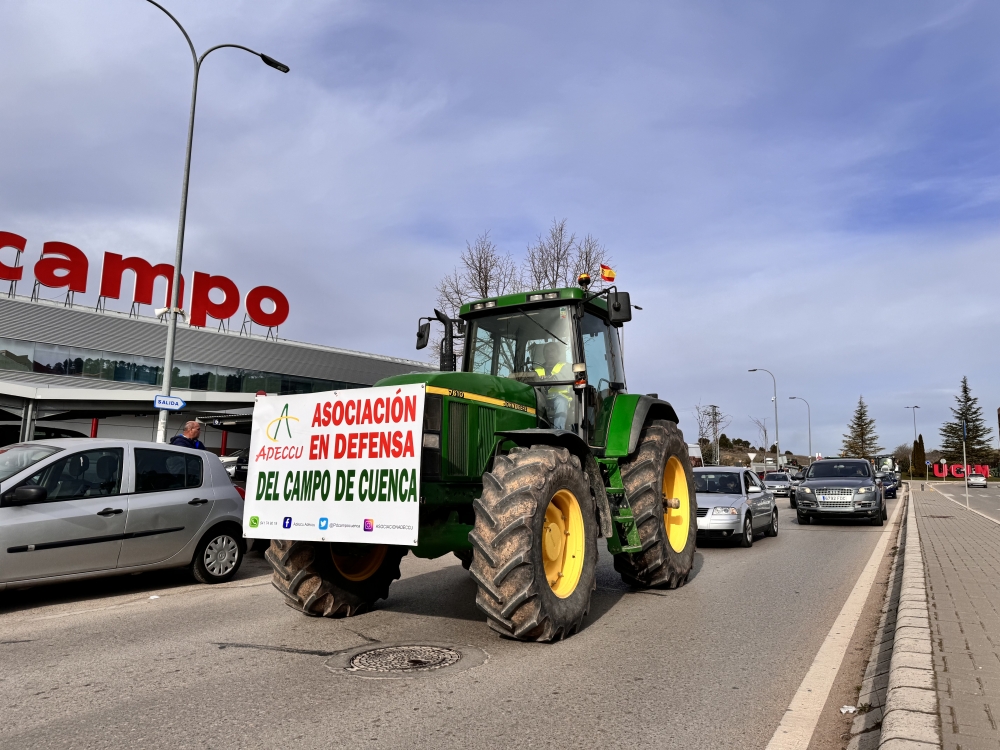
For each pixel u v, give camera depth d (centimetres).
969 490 4944
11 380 3108
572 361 682
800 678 438
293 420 550
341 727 348
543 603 494
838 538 1362
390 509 493
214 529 804
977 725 313
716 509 1178
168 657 479
